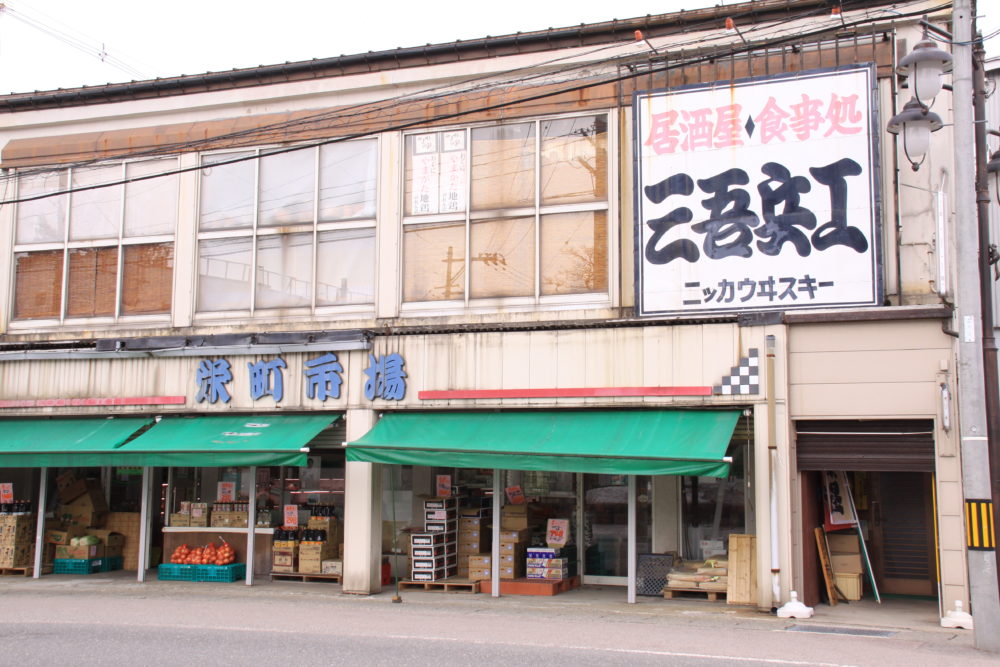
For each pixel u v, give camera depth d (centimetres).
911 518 1407
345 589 1416
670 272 1315
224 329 1548
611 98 1399
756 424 1239
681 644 966
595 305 1379
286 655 903
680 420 1265
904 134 1050
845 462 1230
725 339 1271
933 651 948
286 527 1584
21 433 1570
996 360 1114
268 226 1557
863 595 1383
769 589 1209
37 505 1814
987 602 962
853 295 1233
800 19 1311
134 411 1558
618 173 1382
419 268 1477
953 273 1221
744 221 1288
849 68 1261
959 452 1167
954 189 1192
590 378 1331
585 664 852
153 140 1625
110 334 1599
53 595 1406
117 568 1733
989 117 1309
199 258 1588
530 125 1446
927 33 1181
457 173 1474
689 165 1321
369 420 1436
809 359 1241
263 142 1571
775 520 1209
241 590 1462
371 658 884
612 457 1193
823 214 1254
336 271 1519
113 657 899
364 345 1445
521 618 1166
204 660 882
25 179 1706
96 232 1655
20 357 1627
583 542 1516
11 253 1691
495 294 1434
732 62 1318
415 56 1493
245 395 1504
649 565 1409
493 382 1381
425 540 1468
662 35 1377
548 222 1422
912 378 1196
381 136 1512
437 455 1280
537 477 1555
